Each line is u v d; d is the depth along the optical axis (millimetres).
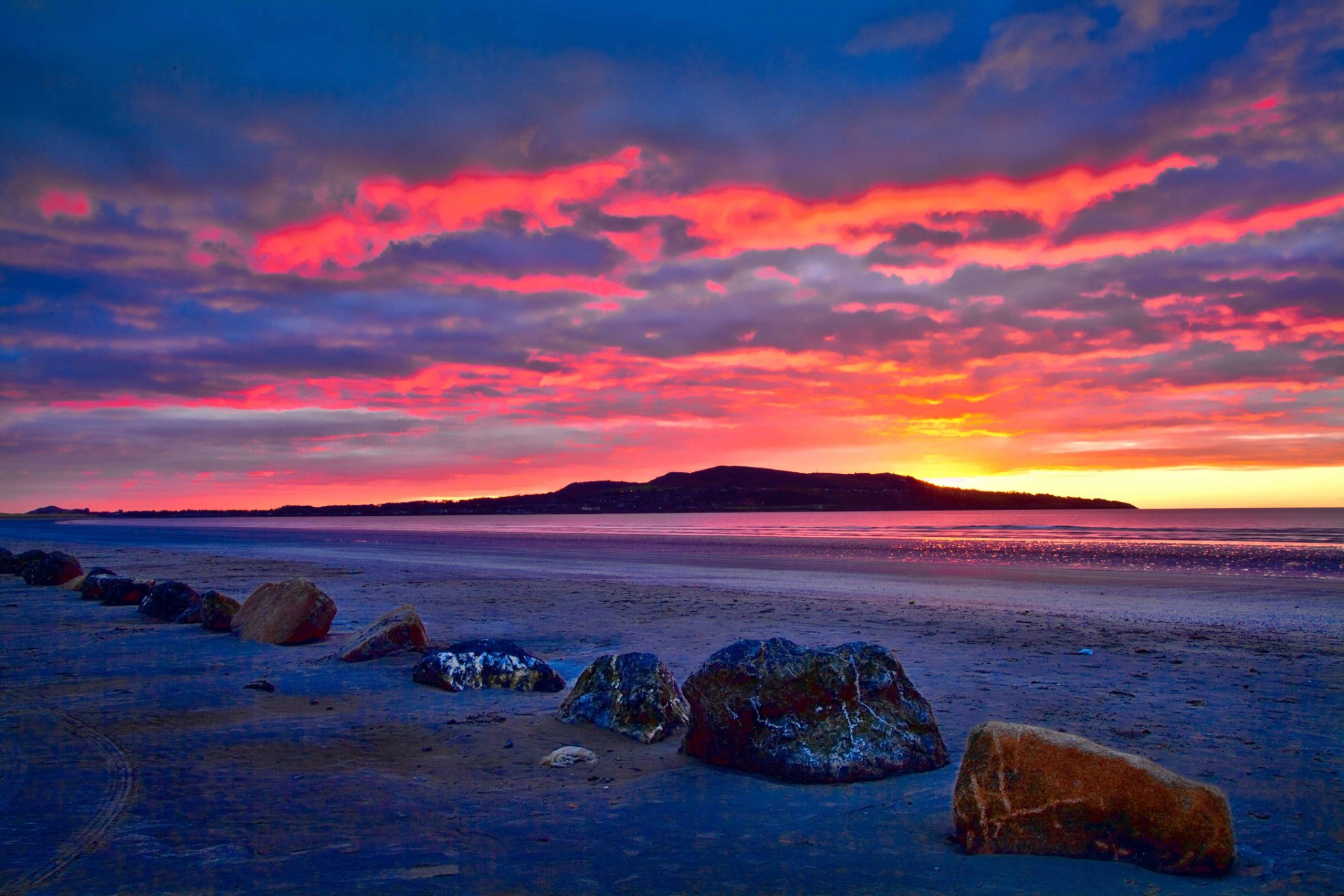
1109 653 11445
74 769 6203
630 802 5570
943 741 6824
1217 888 4066
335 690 9398
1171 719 7707
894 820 5168
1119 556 34562
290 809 5332
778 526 99438
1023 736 4805
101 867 4281
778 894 3994
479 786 5957
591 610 16453
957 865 4402
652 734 7375
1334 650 11758
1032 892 4027
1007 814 4633
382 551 42344
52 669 10586
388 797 5660
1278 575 24359
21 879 4109
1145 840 4402
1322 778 5914
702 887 4078
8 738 7113
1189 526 84438
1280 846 4625
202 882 4086
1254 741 6914
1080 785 4598
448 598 18766
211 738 7203
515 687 9469
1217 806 4340
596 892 3996
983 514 183375
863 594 19609
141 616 16078
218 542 56562
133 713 8156
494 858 4488
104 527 112188
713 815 5289
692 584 22391
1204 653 11500
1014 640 12570
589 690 8094
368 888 4016
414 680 9797
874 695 6516
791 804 5527
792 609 16562
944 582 22750
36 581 23016
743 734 6441
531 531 87500
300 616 12695
